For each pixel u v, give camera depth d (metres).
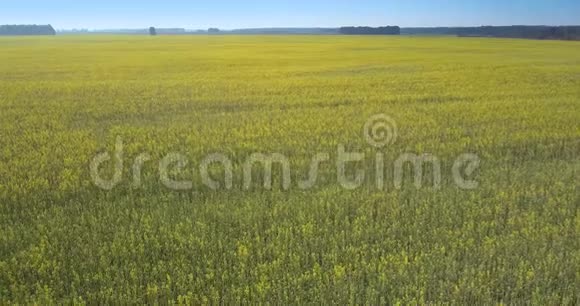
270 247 5.74
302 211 6.79
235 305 4.77
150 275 5.31
